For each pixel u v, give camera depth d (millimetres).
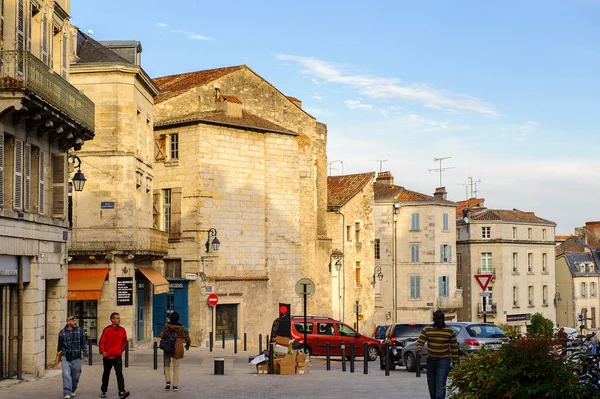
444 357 15922
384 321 71312
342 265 59094
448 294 71750
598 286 91562
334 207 58969
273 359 26172
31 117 22578
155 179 46344
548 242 84438
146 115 40688
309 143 54875
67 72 27094
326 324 37125
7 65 20781
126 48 39719
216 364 25766
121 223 37375
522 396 12648
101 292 37500
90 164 37500
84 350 19516
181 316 44969
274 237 48406
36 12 24047
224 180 46188
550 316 84688
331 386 21922
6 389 20859
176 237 45406
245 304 46656
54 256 25609
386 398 18781
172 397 19469
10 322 22938
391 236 71438
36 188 24422
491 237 79438
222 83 50188
